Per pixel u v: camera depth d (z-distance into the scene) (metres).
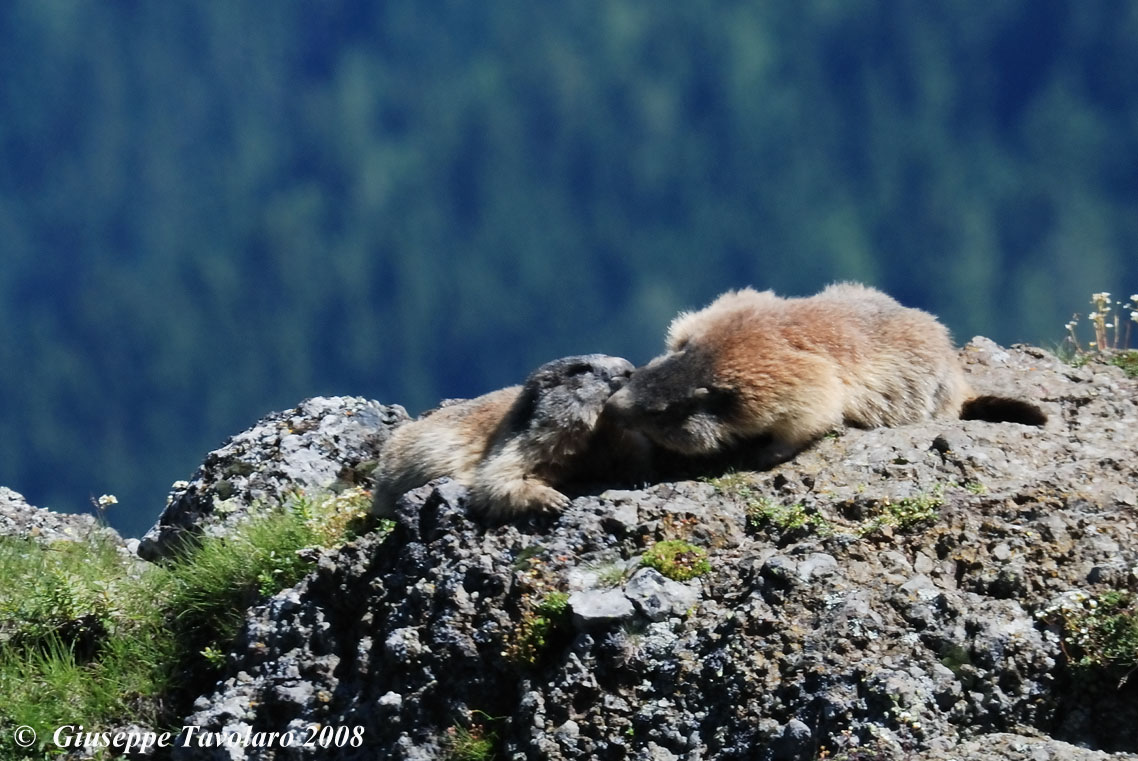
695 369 33.22
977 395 37.19
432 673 29.86
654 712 27.33
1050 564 27.95
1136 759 23.73
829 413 33.25
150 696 35.59
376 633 31.61
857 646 26.66
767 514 30.58
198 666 36.00
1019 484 30.83
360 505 38.88
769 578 28.25
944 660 26.31
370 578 32.69
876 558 28.58
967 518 29.33
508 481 32.38
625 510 31.30
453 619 30.19
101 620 37.84
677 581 29.31
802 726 25.52
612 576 29.84
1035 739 24.92
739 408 32.84
